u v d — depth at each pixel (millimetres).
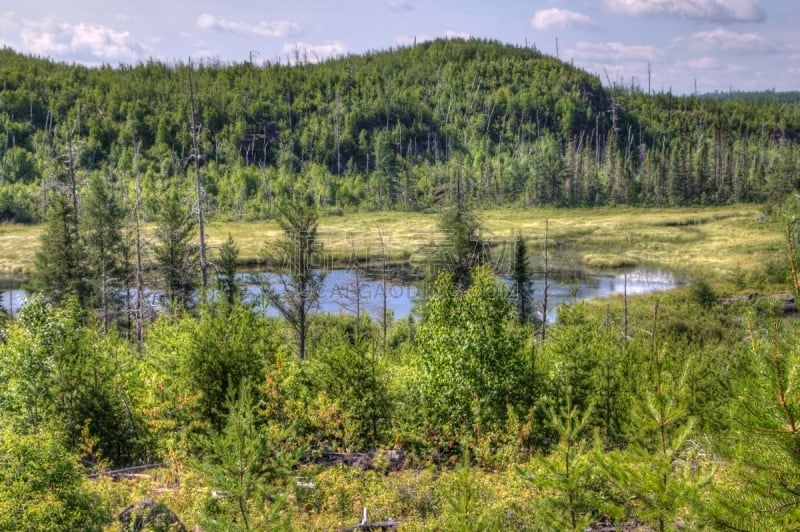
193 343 16844
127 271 43438
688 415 12844
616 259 85438
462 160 159625
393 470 15930
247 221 117312
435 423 18031
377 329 44844
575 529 8930
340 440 17281
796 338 6281
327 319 40625
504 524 10898
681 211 134625
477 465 15820
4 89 166875
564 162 154375
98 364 17172
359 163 166625
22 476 10164
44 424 15188
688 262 84000
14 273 72812
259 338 18484
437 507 12773
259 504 10508
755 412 6246
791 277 6484
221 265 36688
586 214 133875
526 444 17000
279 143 166375
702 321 46781
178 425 16422
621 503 9570
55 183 53188
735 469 6656
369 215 129750
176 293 37969
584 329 20391
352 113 175250
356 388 17812
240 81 197875
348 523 12539
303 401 17469
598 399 17641
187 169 143375
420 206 137250
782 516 6215
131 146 148500
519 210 139500
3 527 9711
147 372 18266
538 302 50719
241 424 9961
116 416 16797
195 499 12609
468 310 18875
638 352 20672
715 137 195625
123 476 14977
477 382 18234
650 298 60062
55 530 9875
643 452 8336
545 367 20047
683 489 7578
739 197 144875
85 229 42250
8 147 144000
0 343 17125
